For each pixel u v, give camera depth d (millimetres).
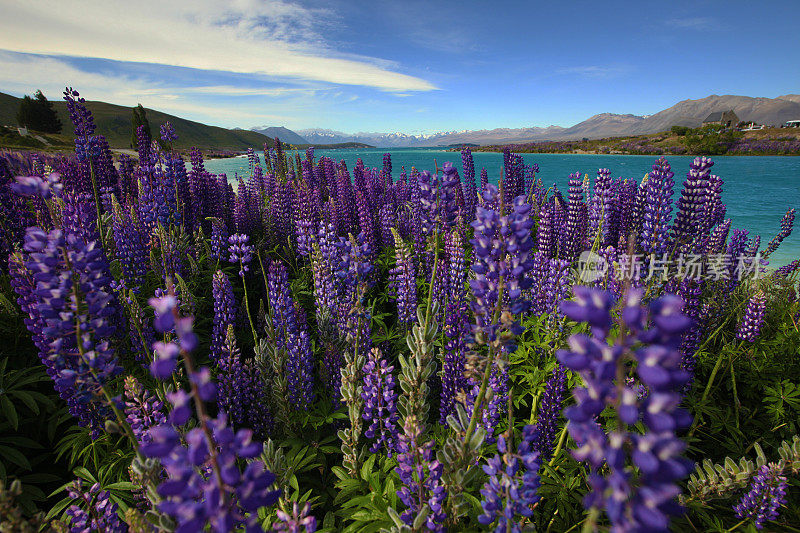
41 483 5410
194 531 1692
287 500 3734
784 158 141000
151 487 3016
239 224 12758
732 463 4988
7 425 5262
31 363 6270
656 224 7734
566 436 5602
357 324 5742
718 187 8648
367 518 3924
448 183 4617
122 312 5895
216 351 6246
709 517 5254
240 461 4762
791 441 6723
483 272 3207
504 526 2664
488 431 4699
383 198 16234
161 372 1506
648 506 1474
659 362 1524
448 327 5930
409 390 3957
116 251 8227
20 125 107750
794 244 22281
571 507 4789
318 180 18750
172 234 9039
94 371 2973
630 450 1618
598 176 9562
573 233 9797
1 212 7527
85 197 6582
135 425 4043
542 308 7730
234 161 101375
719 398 7727
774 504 4859
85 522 3371
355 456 4430
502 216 3080
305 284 9633
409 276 7594
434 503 3211
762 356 7875
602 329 1676
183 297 6566
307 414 5797
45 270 2797
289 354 5840
